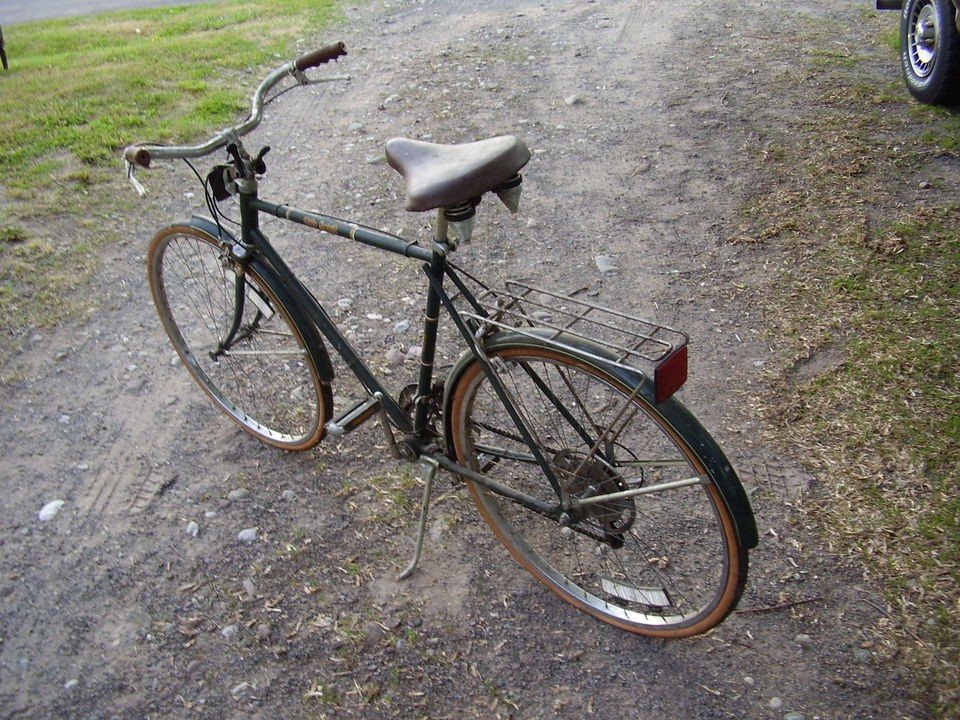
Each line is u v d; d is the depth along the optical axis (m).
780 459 2.88
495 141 2.08
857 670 2.24
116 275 4.18
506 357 2.20
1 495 2.97
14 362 3.62
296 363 3.48
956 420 2.93
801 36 6.83
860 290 3.66
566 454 2.29
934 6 5.06
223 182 2.56
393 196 4.80
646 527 2.71
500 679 2.31
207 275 4.09
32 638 2.47
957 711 2.12
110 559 2.71
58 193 4.92
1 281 4.13
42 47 8.38
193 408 3.34
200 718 2.25
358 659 2.37
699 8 7.77
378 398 2.58
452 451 2.50
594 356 2.02
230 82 6.62
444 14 8.35
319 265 4.18
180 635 2.46
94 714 2.27
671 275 3.92
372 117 5.85
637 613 2.40
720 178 4.70
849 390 3.12
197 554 2.71
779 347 3.39
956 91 5.14
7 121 5.95
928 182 4.43
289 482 2.97
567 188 4.72
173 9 9.98
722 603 2.16
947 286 3.61
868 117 5.24
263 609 2.53
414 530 2.76
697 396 3.19
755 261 3.96
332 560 2.67
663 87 5.95
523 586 2.57
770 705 2.20
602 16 7.77
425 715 2.23
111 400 3.40
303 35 7.88
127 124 5.79
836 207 4.29
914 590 2.40
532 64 6.64
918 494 2.68
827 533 2.60
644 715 2.20
